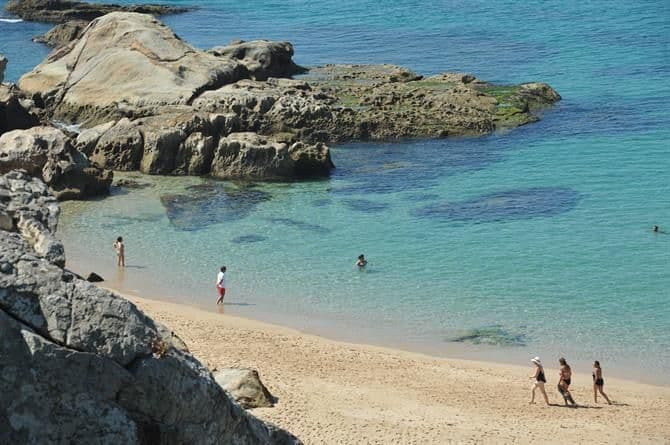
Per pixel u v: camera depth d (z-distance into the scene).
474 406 32.62
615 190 59.31
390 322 41.28
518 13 132.00
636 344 39.19
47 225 14.46
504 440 29.42
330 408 30.78
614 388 35.25
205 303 42.84
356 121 73.44
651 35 111.38
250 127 71.25
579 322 41.22
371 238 51.69
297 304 43.06
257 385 30.58
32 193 14.78
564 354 38.38
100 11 139.12
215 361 34.53
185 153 64.12
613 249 49.53
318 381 33.66
